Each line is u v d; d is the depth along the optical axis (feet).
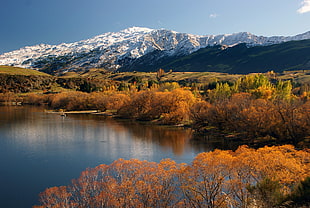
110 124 398.62
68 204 120.78
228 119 308.19
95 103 614.75
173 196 118.73
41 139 285.43
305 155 131.85
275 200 87.56
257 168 113.50
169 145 254.68
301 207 78.95
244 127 274.36
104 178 139.85
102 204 114.83
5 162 201.57
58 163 198.49
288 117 237.66
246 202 101.35
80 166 190.80
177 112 391.65
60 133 320.91
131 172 135.23
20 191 147.95
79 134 314.76
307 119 225.15
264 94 375.86
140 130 343.46
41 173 176.96
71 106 624.18
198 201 111.55
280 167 112.78
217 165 118.32
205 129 334.85
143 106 470.80
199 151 229.66
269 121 252.01
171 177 124.88
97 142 270.46
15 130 338.13
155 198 114.11
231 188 114.11
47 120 440.04
